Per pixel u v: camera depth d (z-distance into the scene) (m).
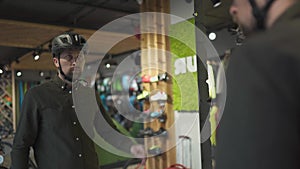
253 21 0.67
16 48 7.53
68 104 2.07
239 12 0.71
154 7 4.59
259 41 0.59
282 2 0.63
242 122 0.57
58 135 2.00
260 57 0.57
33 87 2.06
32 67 9.54
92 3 5.45
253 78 0.57
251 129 0.56
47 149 2.01
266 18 0.65
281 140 0.53
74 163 2.01
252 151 0.55
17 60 8.03
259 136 0.55
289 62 0.54
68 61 2.07
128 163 4.33
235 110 0.59
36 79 10.04
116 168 4.34
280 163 0.53
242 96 0.58
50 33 6.10
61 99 2.06
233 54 0.63
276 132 0.53
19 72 8.69
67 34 2.12
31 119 1.99
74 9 5.64
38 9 5.53
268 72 0.55
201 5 1.65
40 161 2.03
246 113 0.57
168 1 4.41
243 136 0.57
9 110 9.16
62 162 2.00
